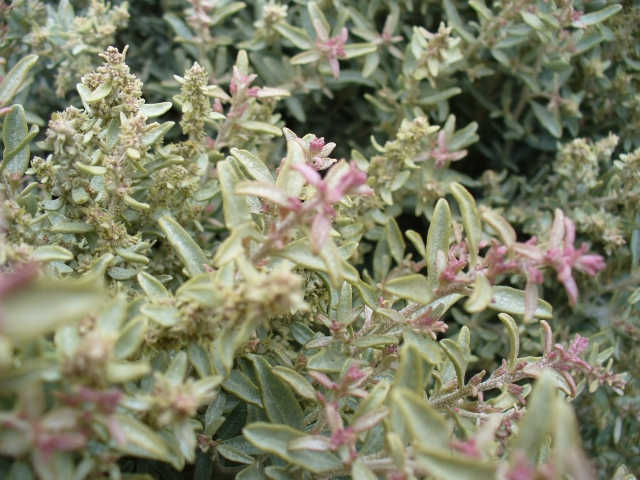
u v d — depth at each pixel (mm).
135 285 208
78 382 129
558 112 303
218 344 148
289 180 160
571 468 122
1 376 123
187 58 333
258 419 189
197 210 229
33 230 185
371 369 173
